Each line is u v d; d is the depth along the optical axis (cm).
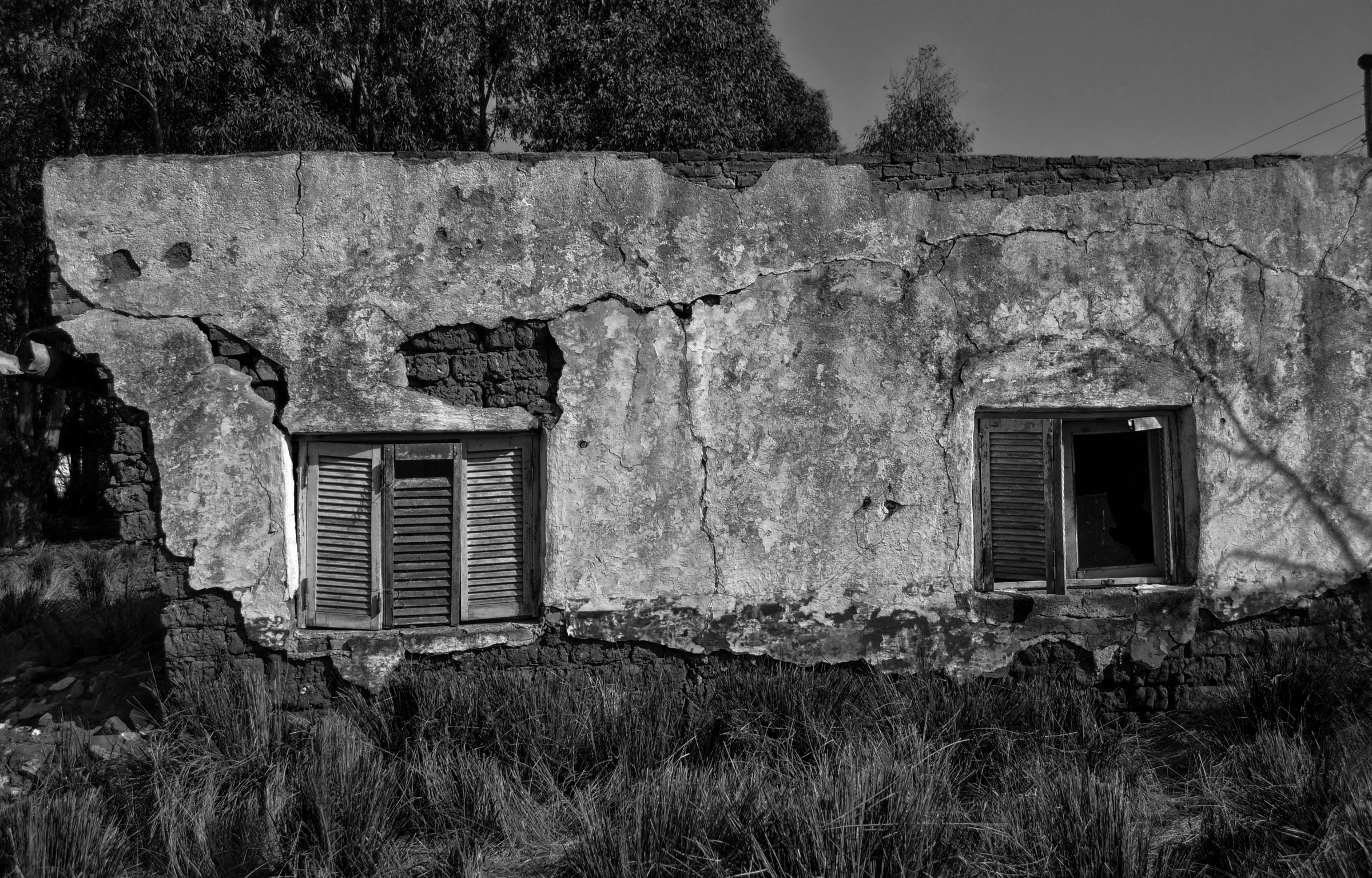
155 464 494
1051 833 387
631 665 515
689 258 516
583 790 445
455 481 519
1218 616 538
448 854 397
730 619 518
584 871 378
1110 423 548
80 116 1370
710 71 1365
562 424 509
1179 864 379
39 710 536
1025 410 535
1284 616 546
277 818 410
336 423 499
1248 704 494
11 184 1393
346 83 1405
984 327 530
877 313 525
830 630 523
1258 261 542
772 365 520
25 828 388
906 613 526
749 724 477
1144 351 536
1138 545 551
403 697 488
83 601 843
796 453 521
